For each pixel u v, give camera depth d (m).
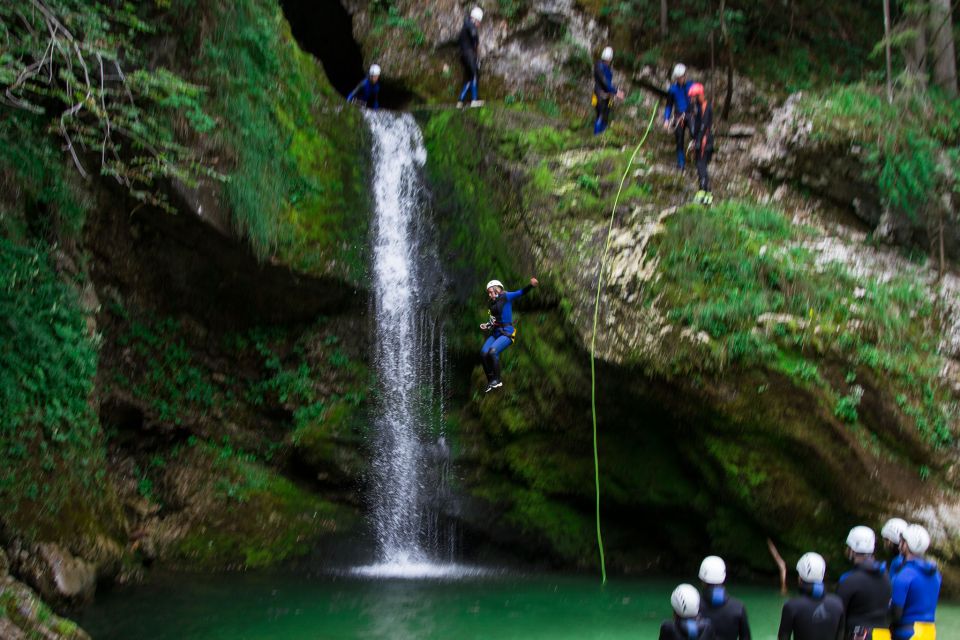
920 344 10.53
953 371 10.34
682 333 10.22
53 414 8.59
